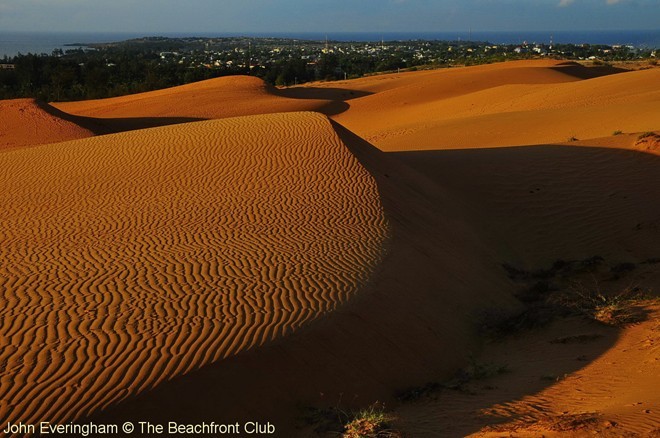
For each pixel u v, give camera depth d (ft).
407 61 528.63
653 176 72.74
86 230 53.47
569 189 73.26
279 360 30.66
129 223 54.60
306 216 55.36
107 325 33.01
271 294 37.73
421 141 123.85
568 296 48.70
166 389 27.04
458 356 37.76
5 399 26.02
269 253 45.62
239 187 63.82
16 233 54.13
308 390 29.91
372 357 33.83
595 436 22.17
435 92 217.15
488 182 78.18
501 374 34.58
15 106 173.06
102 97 321.93
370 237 50.60
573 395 28.76
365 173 67.41
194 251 46.19
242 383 28.63
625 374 30.40
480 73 236.43
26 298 37.63
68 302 36.63
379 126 184.14
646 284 49.75
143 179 68.13
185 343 30.83
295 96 243.60
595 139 86.53
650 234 61.62
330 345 33.06
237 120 89.56
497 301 48.29
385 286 41.01
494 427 25.35
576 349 36.99
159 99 231.09
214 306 35.65
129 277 40.78
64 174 72.54
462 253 55.98
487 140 113.60
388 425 27.07
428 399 31.30
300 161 70.79
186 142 79.56
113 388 26.89
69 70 355.97
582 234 64.59
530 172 78.84
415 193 68.54
